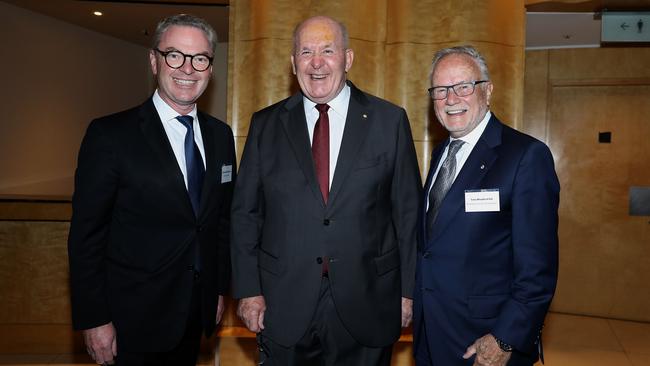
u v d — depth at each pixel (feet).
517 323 5.33
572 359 13.06
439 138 11.66
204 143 6.75
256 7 11.64
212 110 22.53
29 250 12.26
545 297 5.37
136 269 6.19
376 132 6.36
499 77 11.62
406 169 6.48
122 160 6.02
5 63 16.49
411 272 6.45
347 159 6.17
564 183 16.70
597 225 16.38
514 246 5.49
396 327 6.43
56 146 18.83
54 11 17.67
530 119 16.97
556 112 16.71
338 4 11.53
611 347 13.91
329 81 6.18
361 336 6.21
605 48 16.08
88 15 18.21
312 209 6.16
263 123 6.69
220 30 19.71
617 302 16.22
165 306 6.24
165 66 6.25
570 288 16.78
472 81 5.83
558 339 14.53
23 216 12.12
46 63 18.22
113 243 6.22
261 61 11.59
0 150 16.35
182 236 6.32
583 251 16.57
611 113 16.12
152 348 6.21
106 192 5.97
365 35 11.70
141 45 23.73
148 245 6.21
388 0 11.82
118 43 22.16
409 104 11.75
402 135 6.49
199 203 6.47
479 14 11.51
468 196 5.71
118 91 22.29
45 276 12.31
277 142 6.48
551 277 5.43
